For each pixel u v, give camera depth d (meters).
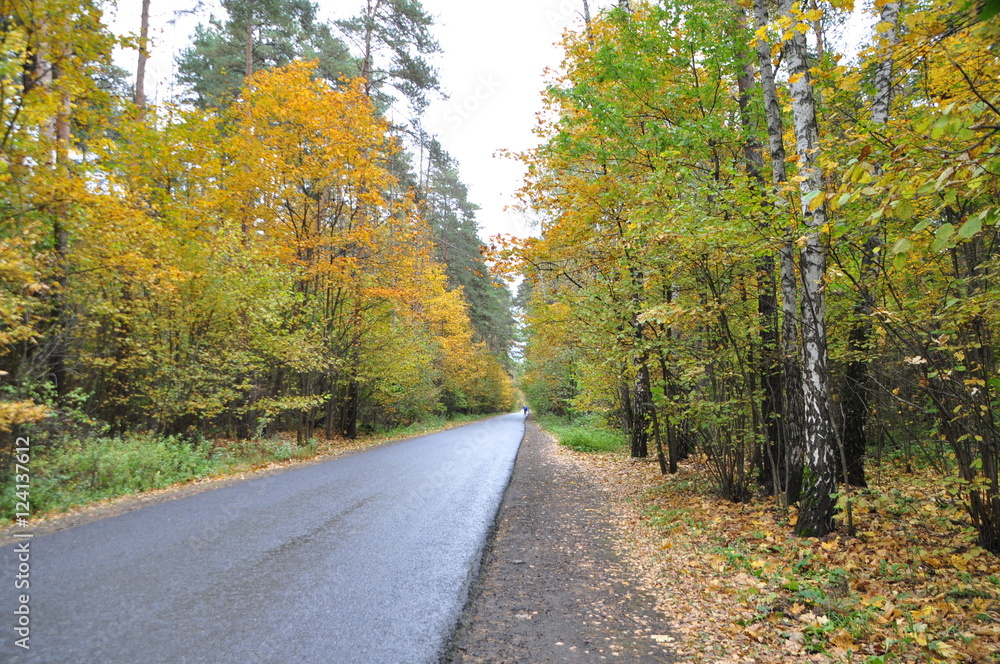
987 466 5.30
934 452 8.80
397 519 7.35
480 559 5.73
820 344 6.11
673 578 5.26
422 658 3.53
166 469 10.21
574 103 10.66
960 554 5.34
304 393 17.19
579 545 6.48
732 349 7.98
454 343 33.88
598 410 19.67
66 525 6.75
